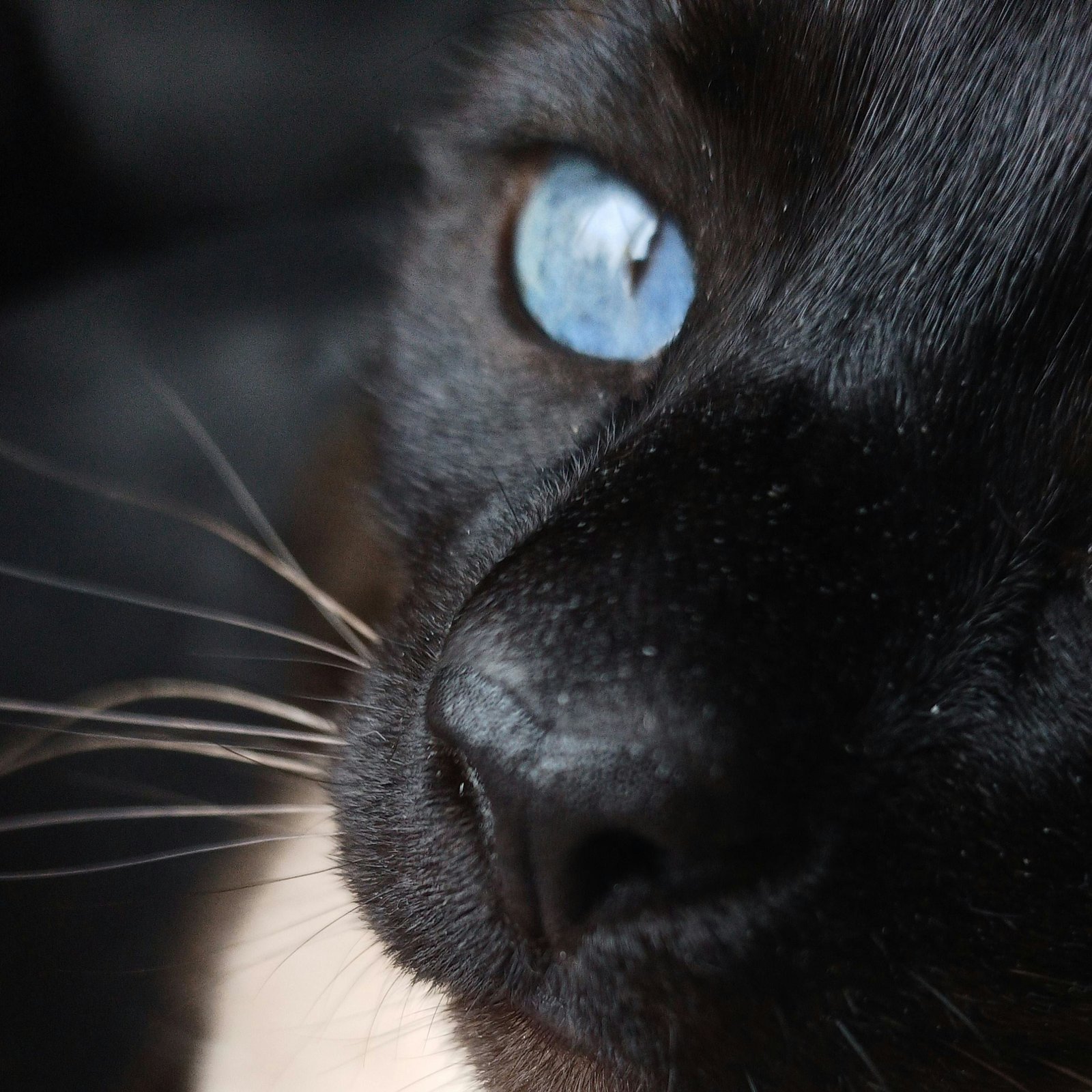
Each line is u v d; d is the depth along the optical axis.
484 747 0.18
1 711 0.31
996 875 0.18
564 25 0.22
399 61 0.39
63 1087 0.27
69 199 0.42
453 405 0.23
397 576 0.24
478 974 0.19
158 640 0.33
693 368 0.20
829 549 0.18
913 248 0.19
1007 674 0.18
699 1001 0.18
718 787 0.17
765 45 0.20
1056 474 0.19
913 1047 0.18
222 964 0.28
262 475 0.38
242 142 0.43
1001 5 0.19
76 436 0.38
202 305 0.42
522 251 0.22
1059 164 0.19
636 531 0.18
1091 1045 0.19
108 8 0.41
